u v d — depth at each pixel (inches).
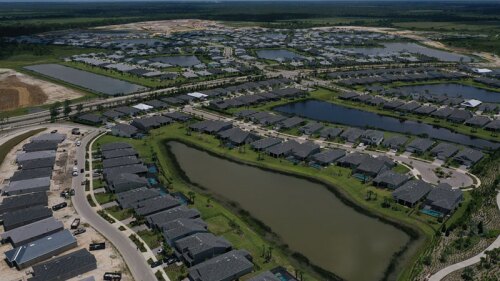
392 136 7116.1
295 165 6082.7
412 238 4367.6
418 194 4990.2
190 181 5664.4
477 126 7677.2
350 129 7204.7
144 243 4146.2
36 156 6053.2
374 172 5600.4
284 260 3981.3
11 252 3892.7
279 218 4756.4
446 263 3878.0
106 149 6279.5
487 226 4439.0
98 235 4254.4
